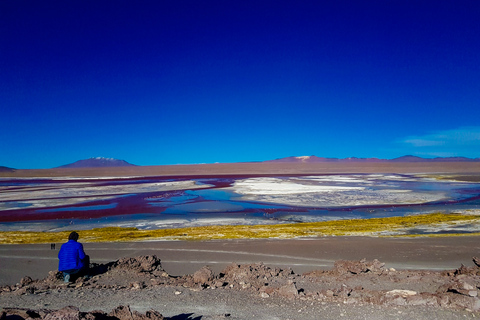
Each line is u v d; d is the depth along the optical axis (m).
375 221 35.19
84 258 11.20
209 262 17.39
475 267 10.67
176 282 10.49
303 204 50.22
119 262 12.95
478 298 6.88
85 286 10.12
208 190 70.62
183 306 7.66
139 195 64.19
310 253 19.02
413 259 17.23
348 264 12.03
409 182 88.12
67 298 8.44
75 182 108.00
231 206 48.94
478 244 20.94
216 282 9.97
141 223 38.06
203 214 43.00
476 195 59.44
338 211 44.56
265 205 49.62
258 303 7.75
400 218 36.94
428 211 43.94
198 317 6.90
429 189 69.56
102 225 37.53
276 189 70.06
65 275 10.95
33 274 15.38
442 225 31.48
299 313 6.93
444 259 17.22
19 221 41.06
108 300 8.22
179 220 39.19
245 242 22.83
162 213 44.41
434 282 9.33
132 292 9.00
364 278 10.12
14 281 14.19
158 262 13.34
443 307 6.83
